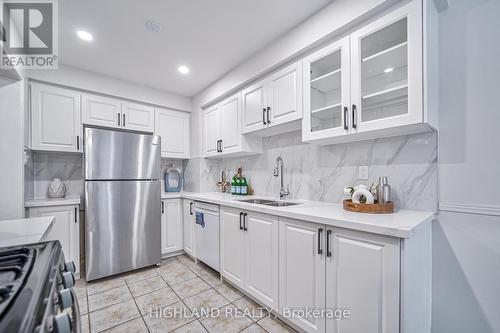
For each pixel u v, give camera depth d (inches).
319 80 69.9
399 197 61.4
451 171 54.3
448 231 54.6
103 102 105.4
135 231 98.7
